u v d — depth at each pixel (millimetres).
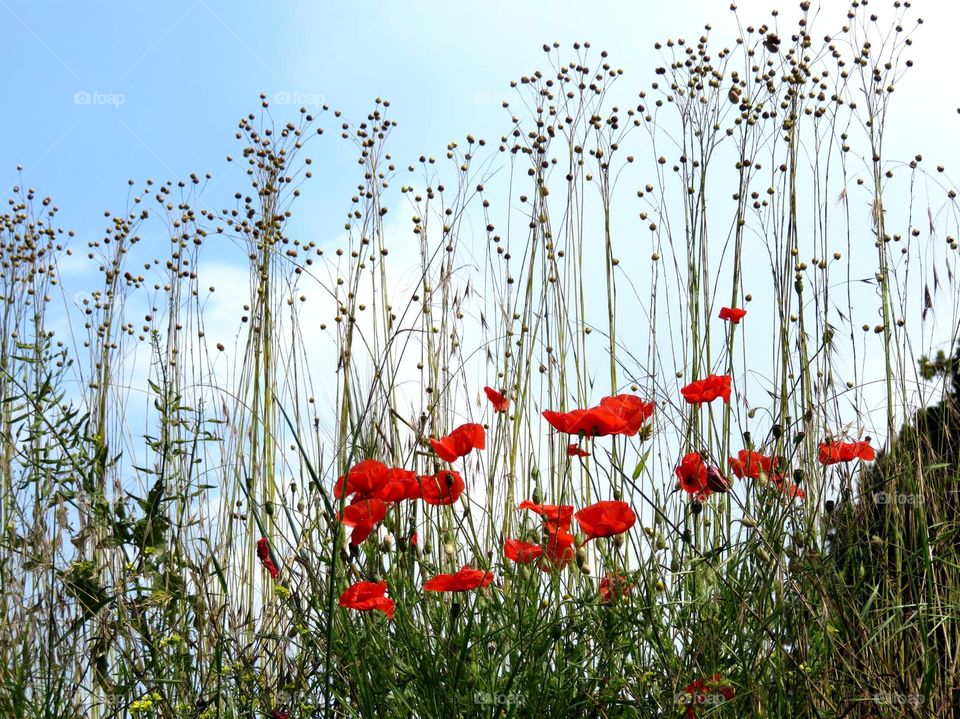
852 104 2309
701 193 2373
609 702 1837
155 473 2176
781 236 2176
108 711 2104
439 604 1949
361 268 2404
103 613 2146
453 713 1796
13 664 2141
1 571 2217
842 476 2018
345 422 2219
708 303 2312
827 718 1803
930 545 2010
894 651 1934
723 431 2221
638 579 1885
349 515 1854
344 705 1854
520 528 2037
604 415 1860
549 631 1854
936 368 2211
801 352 2131
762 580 1855
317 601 1934
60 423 2236
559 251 2436
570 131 2492
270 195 2539
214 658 2045
